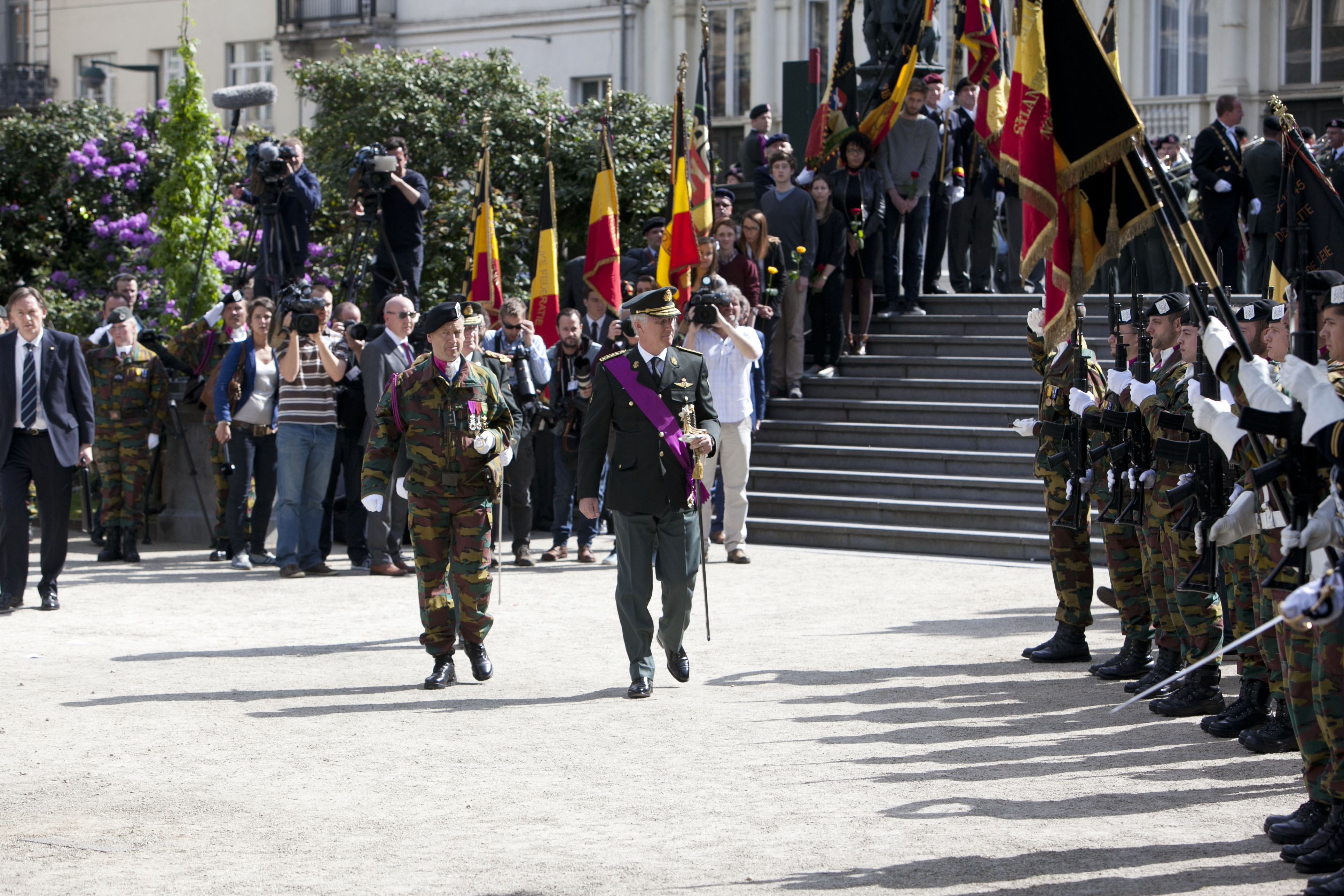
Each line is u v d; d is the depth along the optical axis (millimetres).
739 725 10445
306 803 8578
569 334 19219
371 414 17531
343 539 21734
